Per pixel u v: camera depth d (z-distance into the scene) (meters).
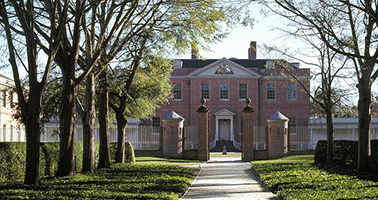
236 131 58.19
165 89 31.47
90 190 12.86
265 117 58.38
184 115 58.47
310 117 58.19
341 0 12.83
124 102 26.05
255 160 33.44
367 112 18.69
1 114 38.53
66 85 15.79
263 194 13.28
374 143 19.70
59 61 15.49
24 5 13.73
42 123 26.66
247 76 58.31
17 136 43.81
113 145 28.55
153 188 13.73
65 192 12.23
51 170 18.86
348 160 22.81
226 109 57.84
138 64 24.17
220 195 13.07
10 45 13.56
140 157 34.56
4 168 15.33
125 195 11.85
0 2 13.61
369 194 11.85
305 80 26.39
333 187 13.61
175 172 19.75
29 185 13.59
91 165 19.23
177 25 20.45
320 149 26.20
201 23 19.61
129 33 19.53
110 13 17.62
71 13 18.47
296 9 14.05
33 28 13.71
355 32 18.38
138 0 17.91
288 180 15.88
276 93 58.41
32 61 13.73
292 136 55.09
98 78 22.06
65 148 16.23
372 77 18.72
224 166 27.11
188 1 18.59
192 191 14.14
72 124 16.23
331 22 19.94
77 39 15.47
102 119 22.16
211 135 58.09
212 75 58.50
